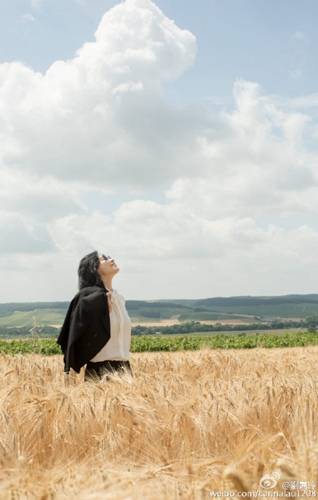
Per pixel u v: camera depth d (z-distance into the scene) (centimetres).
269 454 412
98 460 467
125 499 358
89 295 797
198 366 1030
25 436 504
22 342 2783
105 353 801
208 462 405
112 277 823
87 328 786
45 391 664
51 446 497
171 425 517
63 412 528
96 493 365
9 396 580
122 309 815
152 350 3544
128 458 482
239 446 457
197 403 562
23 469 422
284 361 1144
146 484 382
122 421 519
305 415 515
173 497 368
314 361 1201
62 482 392
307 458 379
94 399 569
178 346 3556
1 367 1007
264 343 4081
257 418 545
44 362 1033
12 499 378
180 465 441
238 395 593
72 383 788
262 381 680
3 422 509
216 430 515
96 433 514
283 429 533
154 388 635
